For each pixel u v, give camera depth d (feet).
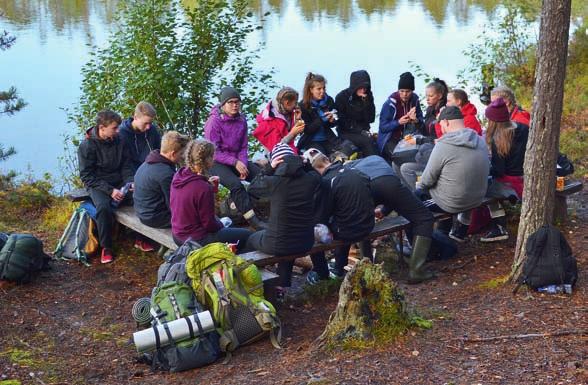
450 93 25.90
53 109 61.00
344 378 13.96
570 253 17.79
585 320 15.90
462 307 17.34
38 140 52.60
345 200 19.26
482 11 94.99
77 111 37.19
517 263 18.29
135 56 33.83
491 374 13.70
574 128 36.22
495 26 66.39
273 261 18.45
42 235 26.32
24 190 30.73
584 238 22.24
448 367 14.10
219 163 23.44
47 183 32.55
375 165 20.26
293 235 18.25
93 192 22.82
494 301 17.47
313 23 94.12
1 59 78.59
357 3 110.73
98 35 85.71
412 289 19.52
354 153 26.71
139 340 15.71
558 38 17.10
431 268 21.07
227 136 23.75
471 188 20.88
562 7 16.90
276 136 25.26
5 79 70.23
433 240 21.53
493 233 22.66
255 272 17.24
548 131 17.54
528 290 17.80
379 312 15.49
